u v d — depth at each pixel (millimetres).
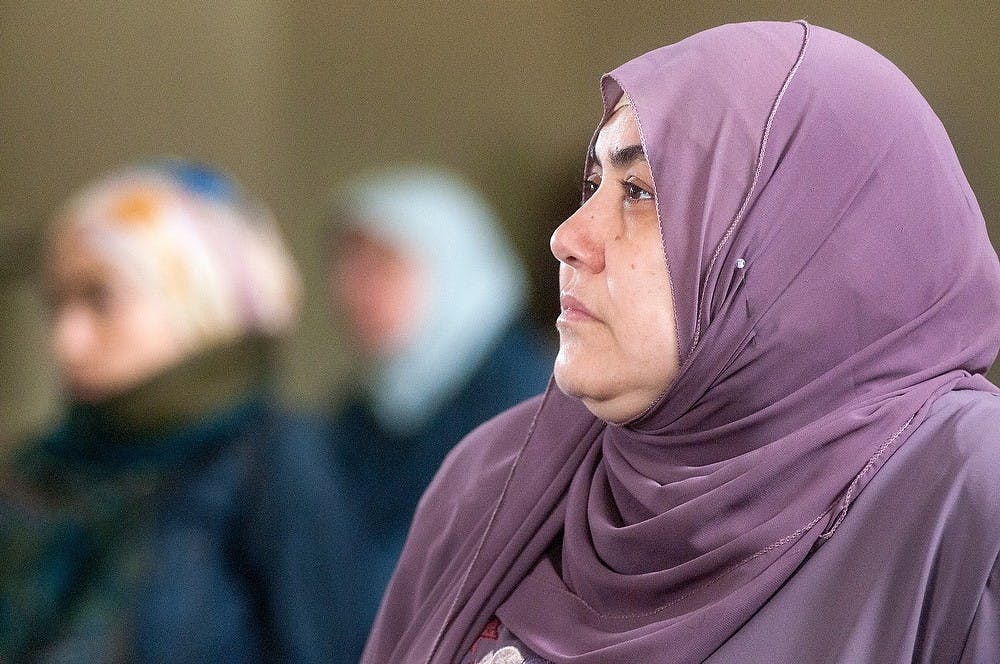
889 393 3482
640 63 3729
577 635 3623
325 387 10781
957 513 3164
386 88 12094
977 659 3021
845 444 3398
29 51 13609
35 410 11273
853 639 3125
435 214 10875
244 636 7449
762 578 3297
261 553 7574
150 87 13273
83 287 8594
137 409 8094
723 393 3535
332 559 7762
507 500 4125
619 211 3670
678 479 3625
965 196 3650
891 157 3520
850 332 3482
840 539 3309
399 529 9484
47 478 7977
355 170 11844
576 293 3674
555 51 11117
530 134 11453
